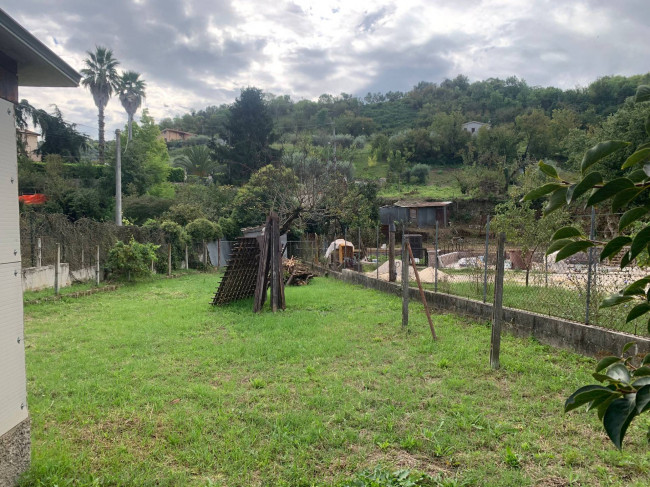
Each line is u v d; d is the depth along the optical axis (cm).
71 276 1347
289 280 1513
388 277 1345
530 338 696
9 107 286
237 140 3712
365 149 6278
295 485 308
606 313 625
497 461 338
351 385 499
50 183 2742
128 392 479
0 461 279
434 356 610
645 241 89
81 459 337
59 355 636
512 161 4541
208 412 429
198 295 1275
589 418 406
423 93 9831
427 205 3456
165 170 3572
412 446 359
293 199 2222
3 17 234
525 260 1306
